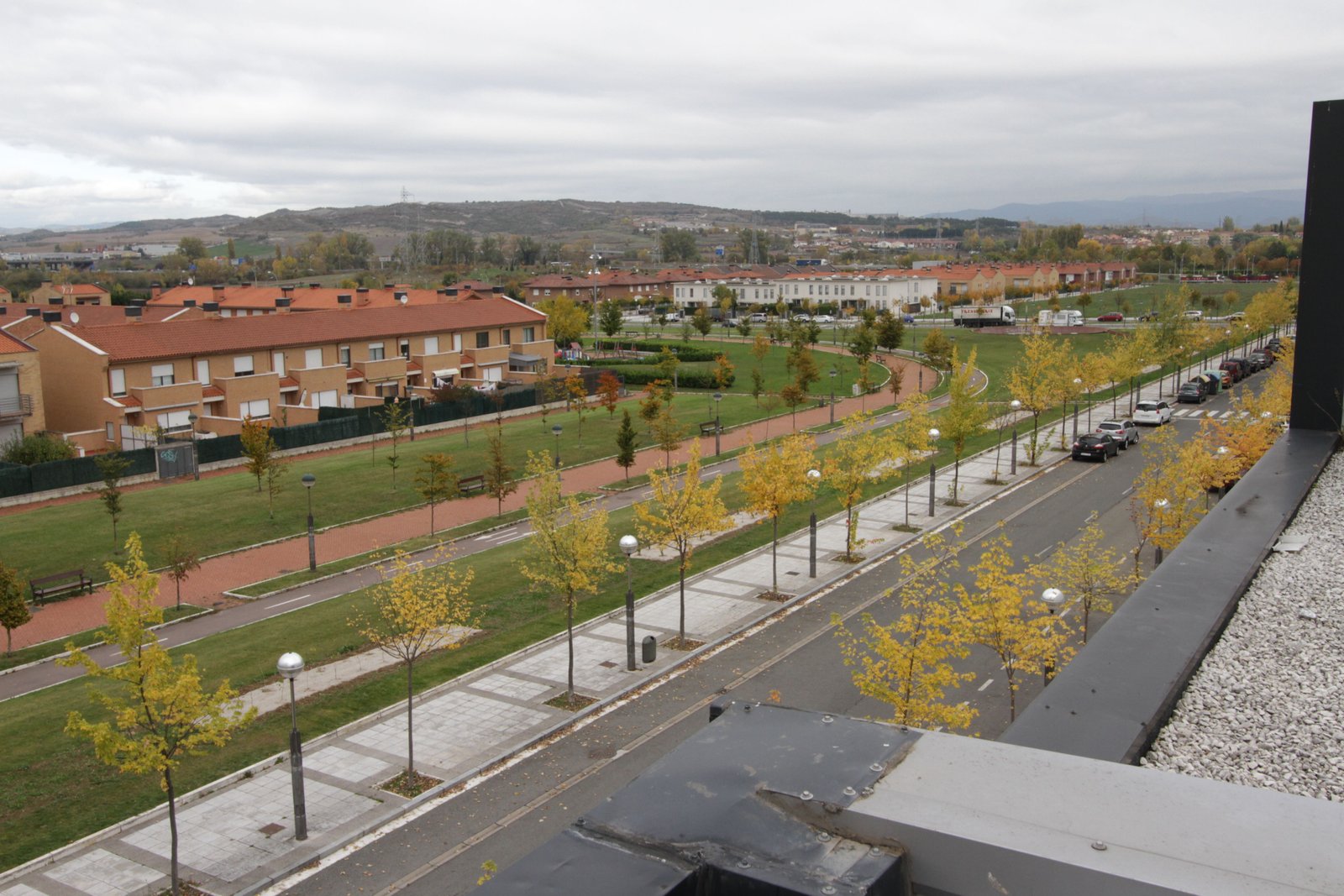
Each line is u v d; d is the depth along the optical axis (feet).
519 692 84.33
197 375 208.13
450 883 58.18
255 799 67.51
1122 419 188.55
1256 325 272.31
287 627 100.01
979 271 561.02
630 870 13.53
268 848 61.46
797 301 536.01
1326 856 13.08
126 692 81.30
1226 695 31.27
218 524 137.39
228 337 216.95
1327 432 67.97
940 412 184.75
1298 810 14.33
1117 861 13.05
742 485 109.29
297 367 229.45
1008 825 14.02
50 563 121.29
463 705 81.97
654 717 79.51
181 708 56.24
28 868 58.95
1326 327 67.46
